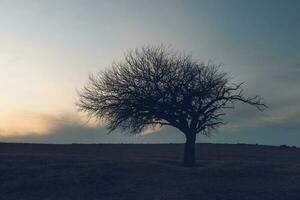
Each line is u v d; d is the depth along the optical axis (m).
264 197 44.31
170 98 56.25
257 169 53.03
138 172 51.22
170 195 44.59
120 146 83.12
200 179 49.19
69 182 48.16
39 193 45.97
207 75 58.12
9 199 44.56
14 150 74.25
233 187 46.97
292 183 48.12
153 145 86.19
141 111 56.59
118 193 45.56
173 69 57.47
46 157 59.31
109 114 57.56
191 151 57.25
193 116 56.69
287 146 88.69
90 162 55.78
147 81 56.78
